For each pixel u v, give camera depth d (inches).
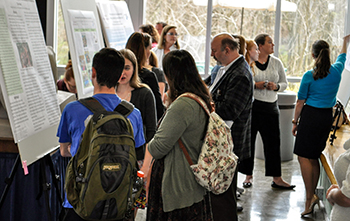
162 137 77.8
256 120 157.1
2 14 76.5
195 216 81.4
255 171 184.9
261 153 204.8
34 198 93.0
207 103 82.4
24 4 85.8
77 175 73.0
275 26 207.9
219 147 80.6
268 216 136.0
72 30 111.6
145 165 93.4
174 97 83.0
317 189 143.7
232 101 116.0
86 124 77.0
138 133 86.6
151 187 83.0
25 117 81.3
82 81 115.0
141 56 119.5
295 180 172.6
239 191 155.3
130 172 73.9
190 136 80.0
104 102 78.8
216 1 203.9
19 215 92.4
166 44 182.5
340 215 75.7
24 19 84.8
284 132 197.8
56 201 101.7
